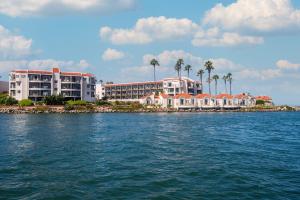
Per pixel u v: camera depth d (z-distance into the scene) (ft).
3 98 524.11
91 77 622.13
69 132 215.10
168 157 121.90
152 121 335.47
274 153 132.05
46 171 97.45
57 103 532.32
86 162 111.55
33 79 552.00
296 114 556.10
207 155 126.52
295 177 89.81
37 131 220.23
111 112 539.29
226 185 81.87
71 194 74.49
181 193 75.31
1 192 75.97
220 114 529.86
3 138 179.73
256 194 74.43
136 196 73.26
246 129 254.47
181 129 245.45
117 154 128.57
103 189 78.43
